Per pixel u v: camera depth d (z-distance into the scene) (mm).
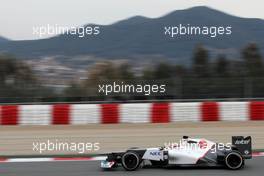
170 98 39188
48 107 34750
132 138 29031
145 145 26703
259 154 24172
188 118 35219
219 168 20266
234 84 39031
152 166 20828
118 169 20406
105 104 35000
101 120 34875
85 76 41125
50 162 22750
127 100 39750
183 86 39094
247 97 39094
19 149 26297
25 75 41125
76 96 40000
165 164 20078
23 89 39500
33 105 35125
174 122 35125
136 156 19859
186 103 35312
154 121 35031
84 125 34469
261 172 19438
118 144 27172
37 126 34250
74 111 34812
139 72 44500
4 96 39156
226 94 38938
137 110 35000
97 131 31844
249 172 19438
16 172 20391
